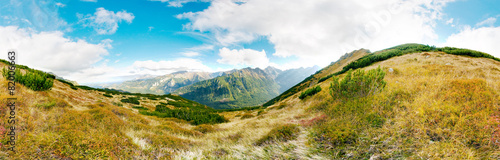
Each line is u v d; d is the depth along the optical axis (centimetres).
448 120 486
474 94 612
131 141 617
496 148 375
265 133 809
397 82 1175
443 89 741
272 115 1922
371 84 975
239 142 757
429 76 1250
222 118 2286
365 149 466
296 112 1595
